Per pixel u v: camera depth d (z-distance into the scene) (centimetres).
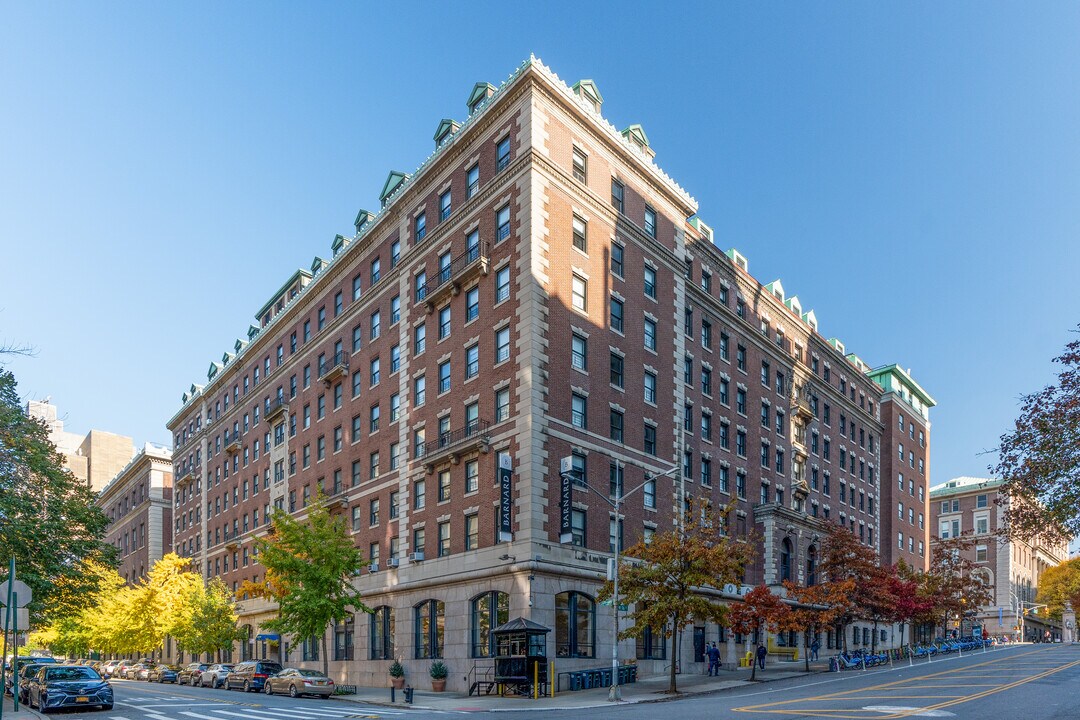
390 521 4703
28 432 3581
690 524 3644
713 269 5516
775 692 3103
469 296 4309
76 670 2989
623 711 2533
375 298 5231
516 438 3791
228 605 6309
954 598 6912
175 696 3812
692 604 3362
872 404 7875
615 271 4400
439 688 3894
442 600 4088
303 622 4112
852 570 5078
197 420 8338
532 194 3931
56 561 3631
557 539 3722
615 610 3133
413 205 4919
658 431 4516
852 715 2148
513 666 3394
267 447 6556
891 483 7838
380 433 4934
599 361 4169
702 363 5191
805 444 6341
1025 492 1795
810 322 7194
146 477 9750
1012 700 2422
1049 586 10881
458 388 4262
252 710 2881
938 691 2797
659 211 4850
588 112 4291
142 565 9494
